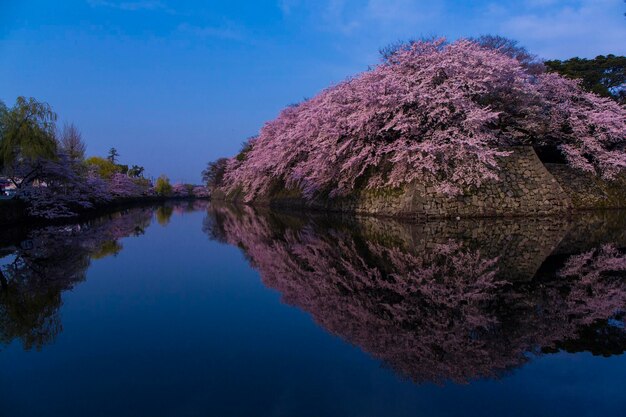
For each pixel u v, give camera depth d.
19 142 15.51
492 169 14.55
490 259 6.74
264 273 6.53
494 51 15.44
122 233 13.35
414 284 5.29
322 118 16.78
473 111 13.23
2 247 10.20
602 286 4.97
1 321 4.25
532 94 15.66
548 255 7.01
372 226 12.57
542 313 3.99
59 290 5.61
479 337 3.43
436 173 13.91
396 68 14.98
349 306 4.46
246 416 2.30
